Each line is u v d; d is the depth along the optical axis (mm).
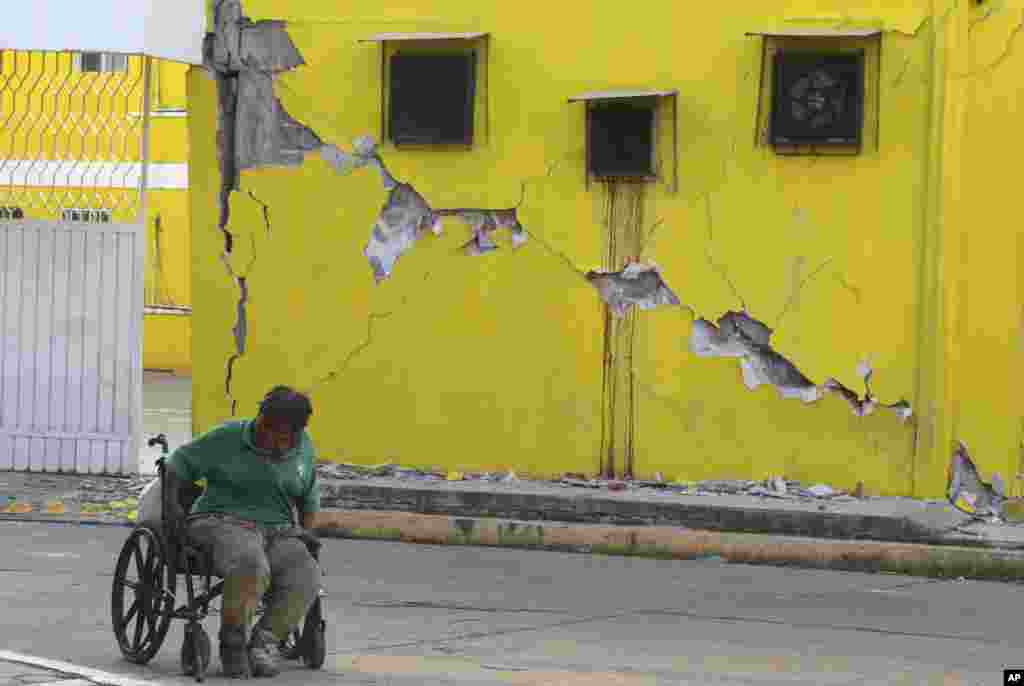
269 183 40312
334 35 39688
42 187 44500
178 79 81500
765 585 31906
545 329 38312
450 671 23172
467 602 29469
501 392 38625
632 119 37406
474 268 38781
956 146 35281
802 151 36344
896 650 25672
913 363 35750
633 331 37656
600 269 37812
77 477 43094
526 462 38469
